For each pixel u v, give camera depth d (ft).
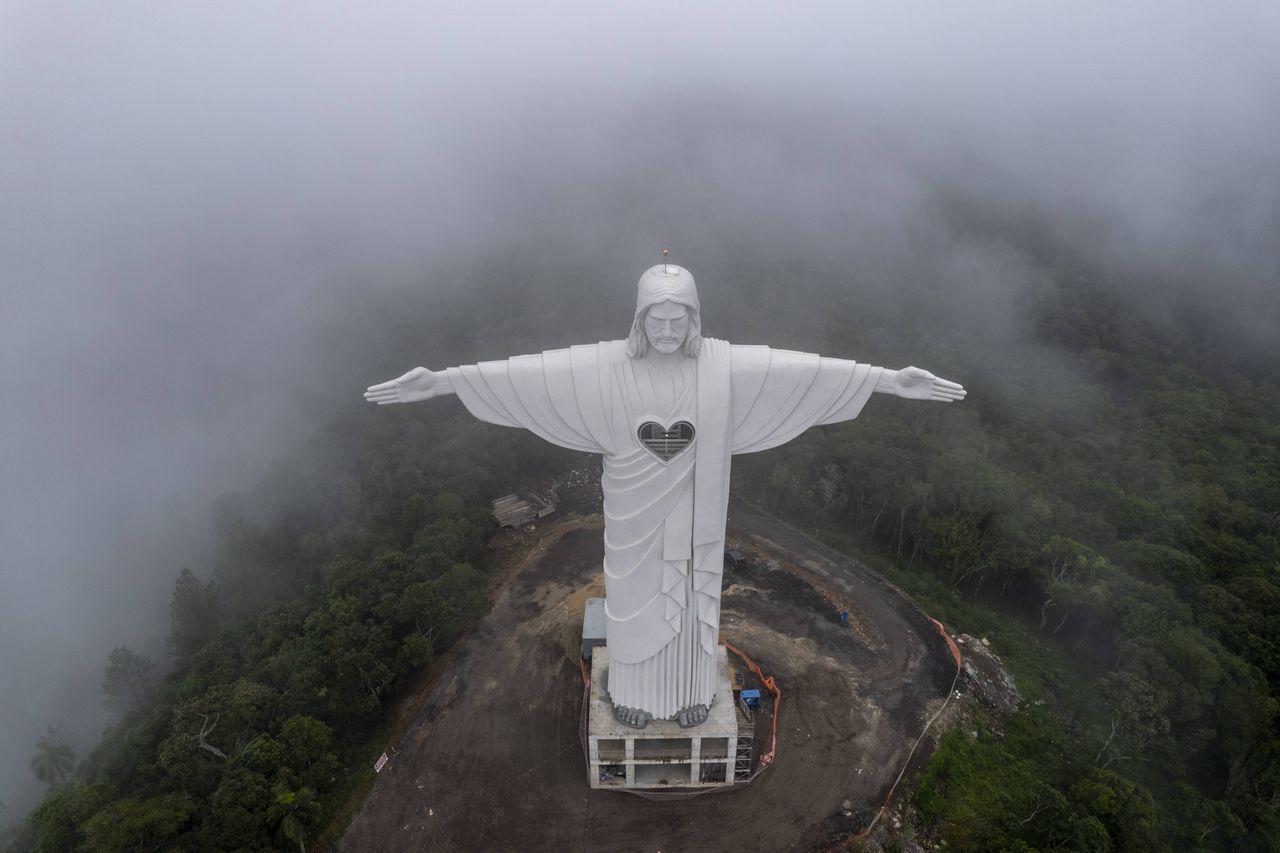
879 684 173.06
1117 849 141.59
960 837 143.43
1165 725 158.51
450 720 164.45
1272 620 188.55
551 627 189.88
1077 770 160.66
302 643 173.68
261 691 159.43
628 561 130.41
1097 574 196.65
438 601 177.06
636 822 143.54
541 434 126.31
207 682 174.09
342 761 157.17
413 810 146.82
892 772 152.35
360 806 147.74
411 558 200.75
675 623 133.28
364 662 161.99
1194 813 155.22
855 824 143.02
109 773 155.02
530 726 162.81
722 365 120.98
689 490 125.59
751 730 145.18
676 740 146.92
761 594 201.67
